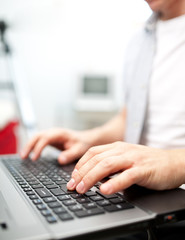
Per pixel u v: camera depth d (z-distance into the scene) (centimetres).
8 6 215
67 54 247
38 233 21
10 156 58
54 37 239
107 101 246
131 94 71
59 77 247
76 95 249
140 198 29
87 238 22
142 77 68
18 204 27
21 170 43
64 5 233
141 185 31
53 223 22
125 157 33
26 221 23
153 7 62
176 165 33
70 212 25
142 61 69
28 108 141
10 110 107
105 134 67
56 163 49
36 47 234
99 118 229
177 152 36
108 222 23
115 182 29
